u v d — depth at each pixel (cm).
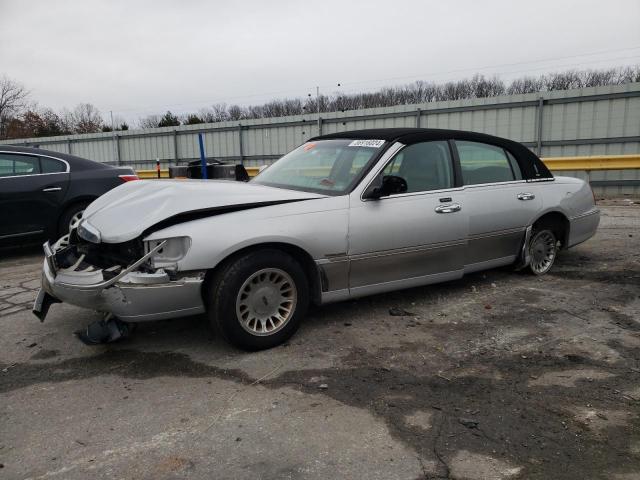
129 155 2225
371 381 324
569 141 1394
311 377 330
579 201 565
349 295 407
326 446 256
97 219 377
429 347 375
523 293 495
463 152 475
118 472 239
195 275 341
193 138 2034
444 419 279
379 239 407
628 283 523
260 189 393
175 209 347
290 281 373
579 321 423
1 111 4938
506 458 246
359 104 5103
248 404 298
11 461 248
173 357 363
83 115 6153
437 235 439
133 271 335
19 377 338
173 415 288
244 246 347
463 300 476
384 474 234
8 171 678
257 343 364
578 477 232
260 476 234
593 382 320
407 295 492
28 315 459
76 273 354
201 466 242
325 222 382
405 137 440
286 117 1809
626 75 4244
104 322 362
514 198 501
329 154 459
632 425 273
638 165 1238
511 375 330
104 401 305
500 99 1449
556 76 4628
